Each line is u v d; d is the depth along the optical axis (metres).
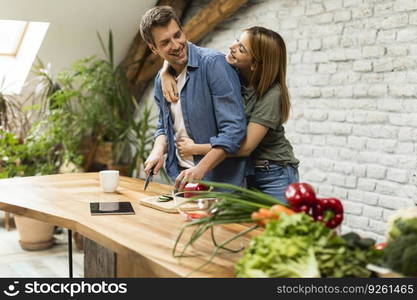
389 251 1.22
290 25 4.32
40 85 5.34
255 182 2.58
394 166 3.63
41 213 2.20
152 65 5.55
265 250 1.23
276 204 1.46
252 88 2.47
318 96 4.14
